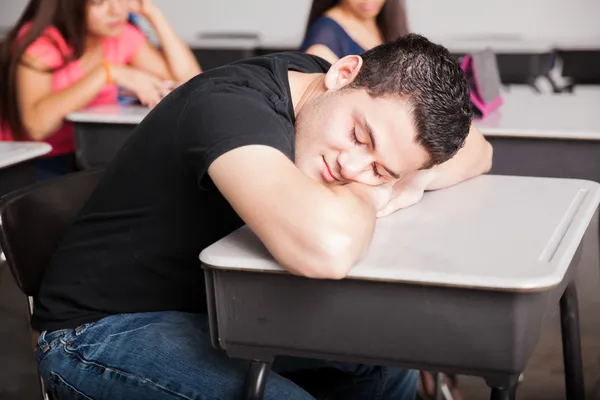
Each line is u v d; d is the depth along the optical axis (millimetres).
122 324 1388
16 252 1485
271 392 1307
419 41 1268
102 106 2893
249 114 1191
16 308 2963
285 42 4688
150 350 1334
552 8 5828
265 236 1146
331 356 1171
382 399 1666
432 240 1220
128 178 1372
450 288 1076
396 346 1131
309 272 1116
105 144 2619
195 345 1340
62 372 1383
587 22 5789
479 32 5977
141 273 1389
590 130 2178
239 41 4828
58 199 1569
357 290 1120
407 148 1229
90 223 1428
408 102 1210
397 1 3090
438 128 1223
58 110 2998
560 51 4660
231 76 1298
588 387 2295
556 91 4688
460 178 1585
